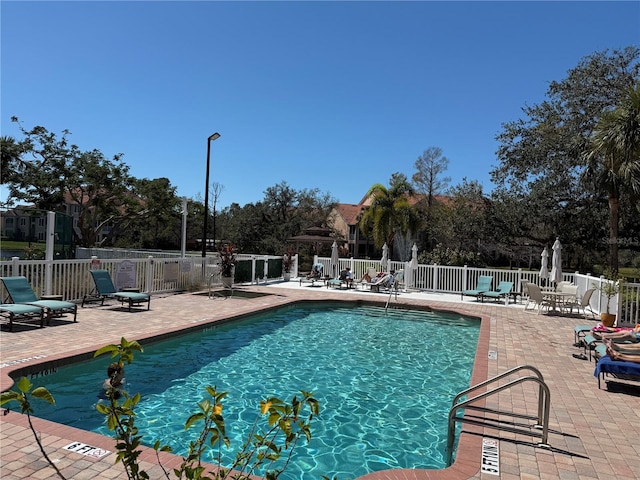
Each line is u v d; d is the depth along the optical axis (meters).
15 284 9.30
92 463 3.71
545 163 24.20
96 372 7.12
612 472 3.87
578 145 21.22
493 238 27.80
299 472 4.45
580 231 24.86
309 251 41.38
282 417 2.08
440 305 14.94
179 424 5.45
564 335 10.28
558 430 4.82
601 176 16.39
